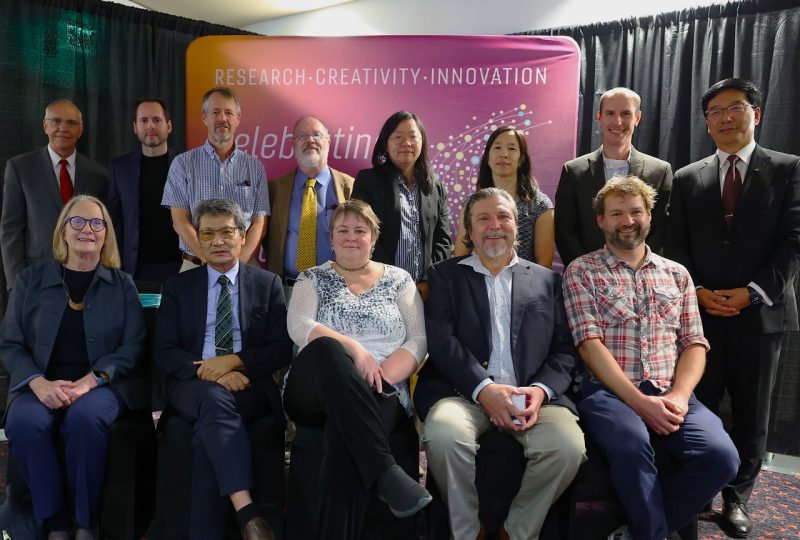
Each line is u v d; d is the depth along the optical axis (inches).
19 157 132.1
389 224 114.0
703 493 82.1
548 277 96.3
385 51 150.9
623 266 95.0
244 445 82.4
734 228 102.2
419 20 174.9
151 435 91.5
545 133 148.6
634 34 151.1
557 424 82.0
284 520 88.2
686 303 94.9
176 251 130.9
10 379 90.7
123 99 161.3
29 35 149.0
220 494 81.0
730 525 97.7
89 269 96.5
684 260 106.3
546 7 163.2
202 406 83.8
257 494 85.8
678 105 147.1
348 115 151.8
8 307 96.2
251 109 152.7
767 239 101.3
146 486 89.7
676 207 107.9
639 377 91.0
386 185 115.1
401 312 94.8
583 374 95.5
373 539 82.0
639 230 93.0
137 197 128.6
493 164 119.6
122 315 95.8
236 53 152.6
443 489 83.1
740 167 104.1
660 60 149.3
